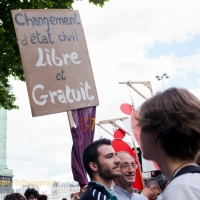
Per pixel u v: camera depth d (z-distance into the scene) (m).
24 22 4.94
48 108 4.63
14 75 8.76
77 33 5.21
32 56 4.82
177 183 1.13
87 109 4.83
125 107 7.28
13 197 4.73
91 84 5.00
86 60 5.12
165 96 1.34
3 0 7.93
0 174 41.56
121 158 3.95
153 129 1.31
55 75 4.83
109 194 2.85
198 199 1.07
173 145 1.27
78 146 4.44
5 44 8.15
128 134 7.01
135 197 4.01
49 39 4.99
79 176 4.30
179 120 1.26
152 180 4.74
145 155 1.38
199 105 1.31
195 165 1.25
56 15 5.15
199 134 1.25
